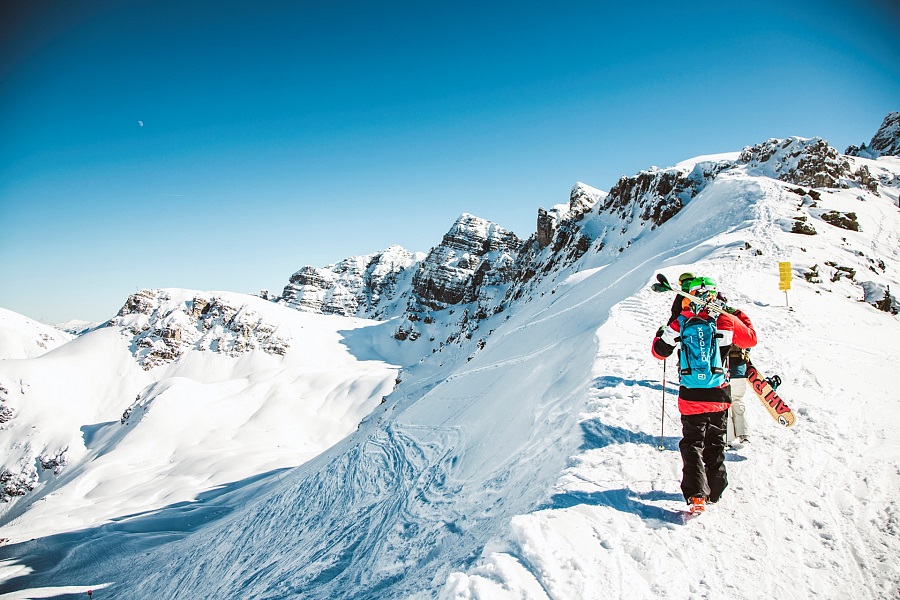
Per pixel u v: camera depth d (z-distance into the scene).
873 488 4.56
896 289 17.44
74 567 42.62
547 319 25.61
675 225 39.72
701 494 4.21
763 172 46.31
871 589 3.55
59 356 170.25
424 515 8.66
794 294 13.21
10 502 113.56
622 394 6.73
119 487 91.81
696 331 4.52
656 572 3.68
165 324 187.50
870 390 6.82
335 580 8.18
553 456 6.04
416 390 46.22
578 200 122.06
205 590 13.73
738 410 5.44
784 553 3.90
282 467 90.06
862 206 32.97
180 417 122.94
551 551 3.86
